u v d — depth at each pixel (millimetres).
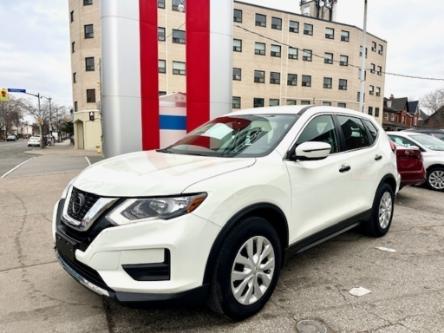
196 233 2285
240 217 2525
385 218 4797
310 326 2600
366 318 2715
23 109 87562
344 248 4316
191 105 7840
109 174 2619
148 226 2221
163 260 2242
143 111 7340
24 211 6168
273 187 2799
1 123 84250
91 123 36188
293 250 3102
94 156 24938
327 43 40188
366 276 3500
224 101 8055
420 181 7094
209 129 3918
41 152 31438
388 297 3059
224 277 2457
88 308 2867
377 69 45906
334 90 41250
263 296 2789
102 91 7254
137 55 7148
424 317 2734
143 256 2227
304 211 3180
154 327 2600
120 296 2215
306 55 39125
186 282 2273
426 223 5535
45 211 6172
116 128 7117
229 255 2475
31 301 2977
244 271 2621
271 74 37469
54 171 13203
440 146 8914
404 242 4562
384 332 2531
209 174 2502
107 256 2238
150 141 7500
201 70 7801
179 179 2383
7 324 2631
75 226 2459
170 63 32312
